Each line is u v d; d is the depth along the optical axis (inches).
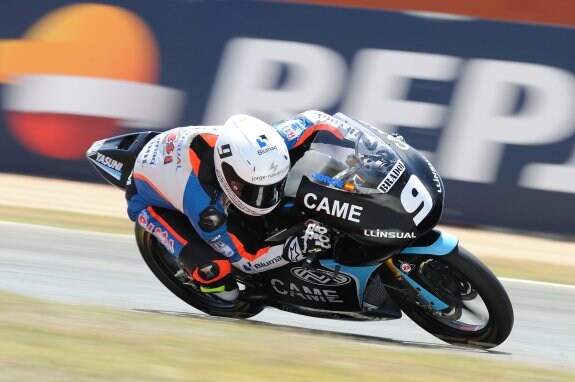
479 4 1451.8
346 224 689.6
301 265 737.6
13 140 1608.0
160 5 1585.9
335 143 726.5
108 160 867.4
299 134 733.9
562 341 841.5
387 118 1450.5
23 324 592.1
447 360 600.1
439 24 1462.8
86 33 1596.9
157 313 791.7
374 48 1481.3
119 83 1574.8
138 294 895.1
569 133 1384.1
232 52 1545.3
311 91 1492.4
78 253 1058.1
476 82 1428.4
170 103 1552.7
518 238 1370.6
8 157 1608.0
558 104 1391.5
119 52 1583.4
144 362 514.0
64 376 471.5
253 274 765.9
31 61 1610.5
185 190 730.2
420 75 1450.5
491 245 1320.1
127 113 1563.7
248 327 699.4
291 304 774.5
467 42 1445.6
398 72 1461.6
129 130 1560.0
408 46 1467.8
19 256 1015.0
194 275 743.7
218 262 733.9
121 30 1588.3
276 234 722.8
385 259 694.5
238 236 745.0
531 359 722.8
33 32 1615.4
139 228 837.8
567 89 1391.5
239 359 542.3
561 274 1162.6
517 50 1422.2
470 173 1412.4
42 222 1232.2
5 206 1342.3
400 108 1449.3
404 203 682.8
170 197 749.9
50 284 901.2
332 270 724.7
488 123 1413.6
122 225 1273.4
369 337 789.9
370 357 584.4
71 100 1584.6
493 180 1405.0
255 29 1541.6
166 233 764.6
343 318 762.2
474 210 1412.4
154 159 769.6
